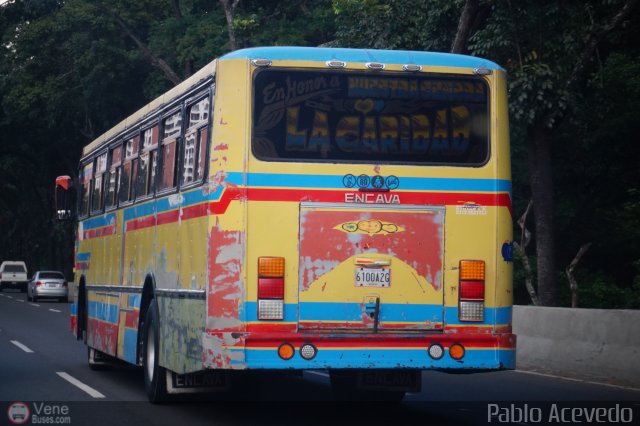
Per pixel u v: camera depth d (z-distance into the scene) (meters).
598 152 31.53
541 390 14.36
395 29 26.80
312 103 10.44
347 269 10.27
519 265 30.02
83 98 49.56
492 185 10.66
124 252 14.94
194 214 10.95
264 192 10.23
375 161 10.46
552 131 24.08
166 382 12.23
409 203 10.46
